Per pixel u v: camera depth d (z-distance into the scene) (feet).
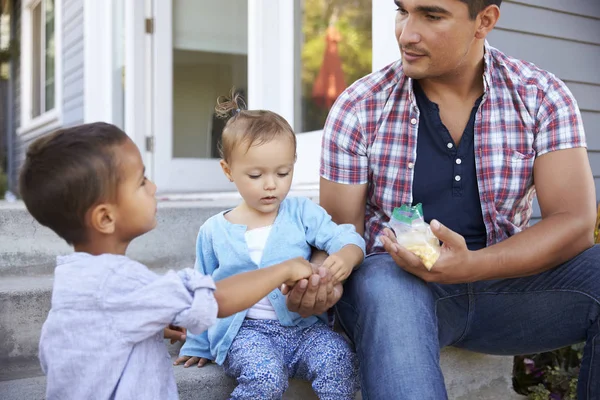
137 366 4.21
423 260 4.87
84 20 19.38
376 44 9.93
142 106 16.56
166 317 4.18
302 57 12.86
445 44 5.19
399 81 5.82
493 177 5.65
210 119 17.11
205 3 17.07
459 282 5.07
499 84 5.70
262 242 5.81
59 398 4.22
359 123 5.91
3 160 36.50
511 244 5.06
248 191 5.64
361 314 5.01
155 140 16.60
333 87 12.03
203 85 17.12
